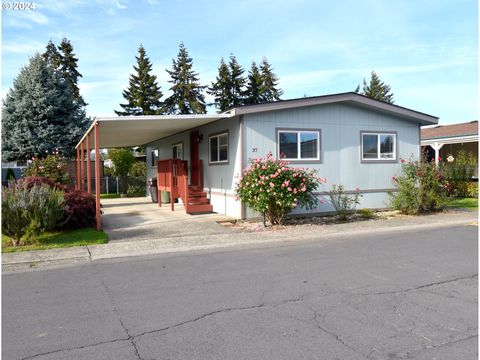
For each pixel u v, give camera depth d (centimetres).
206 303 462
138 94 4228
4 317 428
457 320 404
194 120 1166
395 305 448
